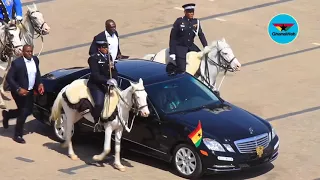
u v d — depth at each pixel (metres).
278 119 39.88
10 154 33.38
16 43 38.62
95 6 60.25
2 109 39.25
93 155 33.91
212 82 38.16
